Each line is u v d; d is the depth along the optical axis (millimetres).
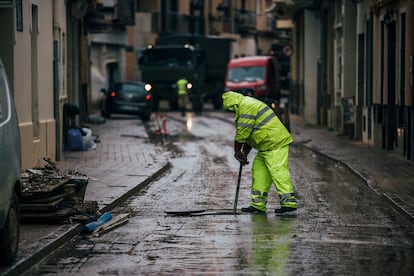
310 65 47844
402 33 27219
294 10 54406
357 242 13727
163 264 12125
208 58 65250
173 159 28578
